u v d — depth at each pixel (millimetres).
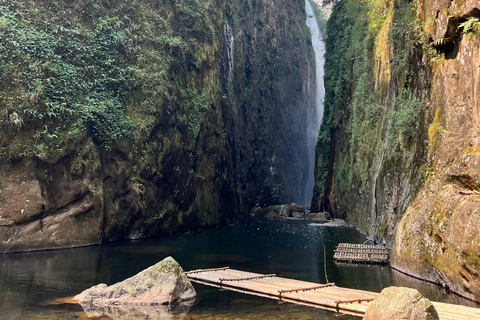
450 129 11148
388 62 20141
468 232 8859
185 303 9352
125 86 21062
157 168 21984
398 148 16312
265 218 35594
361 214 24797
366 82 24984
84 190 18062
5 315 8195
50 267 13023
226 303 9367
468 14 10562
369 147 22891
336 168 32562
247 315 8383
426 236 11211
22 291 10047
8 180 16219
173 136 23469
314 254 16469
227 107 33094
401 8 17969
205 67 28125
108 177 19469
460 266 9188
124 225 20094
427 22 13562
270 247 18375
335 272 12859
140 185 20656
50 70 17891
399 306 6277
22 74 17016
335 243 19625
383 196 18094
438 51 12609
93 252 16219
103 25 20750
